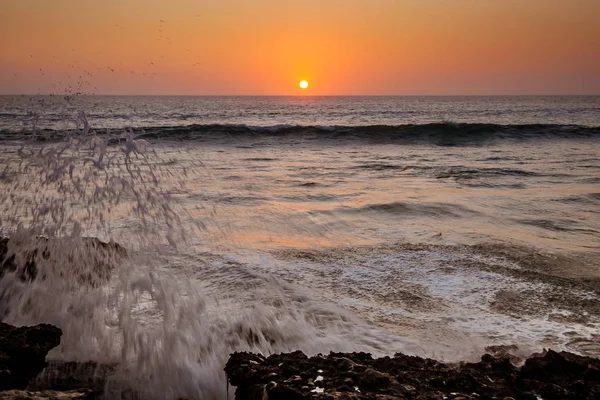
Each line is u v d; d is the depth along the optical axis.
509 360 3.42
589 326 4.36
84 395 2.62
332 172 14.69
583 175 14.14
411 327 4.25
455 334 4.13
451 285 5.32
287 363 3.03
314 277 5.48
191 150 20.72
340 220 8.34
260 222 8.02
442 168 15.73
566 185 12.35
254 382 2.86
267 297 4.68
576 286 5.33
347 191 11.28
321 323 4.21
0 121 29.50
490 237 7.27
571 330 4.27
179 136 24.41
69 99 4.92
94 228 5.83
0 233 4.69
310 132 25.62
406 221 8.33
